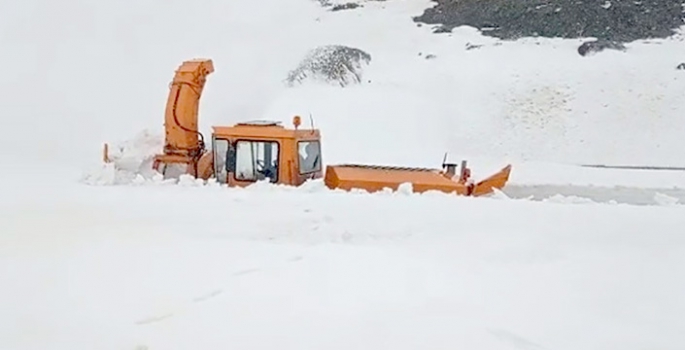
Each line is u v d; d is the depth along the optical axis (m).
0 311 3.34
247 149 9.60
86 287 3.80
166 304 3.52
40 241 5.13
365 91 22.81
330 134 20.48
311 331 3.14
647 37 25.45
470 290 3.95
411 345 2.98
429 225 6.28
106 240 5.21
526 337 3.12
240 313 3.40
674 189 15.31
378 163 18.34
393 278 4.20
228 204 7.39
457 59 24.69
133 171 10.94
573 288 4.03
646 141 20.67
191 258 4.61
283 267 4.43
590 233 5.93
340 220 6.42
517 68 23.78
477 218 6.66
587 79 23.02
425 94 22.83
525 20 26.81
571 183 16.12
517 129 21.38
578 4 27.05
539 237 5.73
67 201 7.67
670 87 22.36
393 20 28.41
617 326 3.31
